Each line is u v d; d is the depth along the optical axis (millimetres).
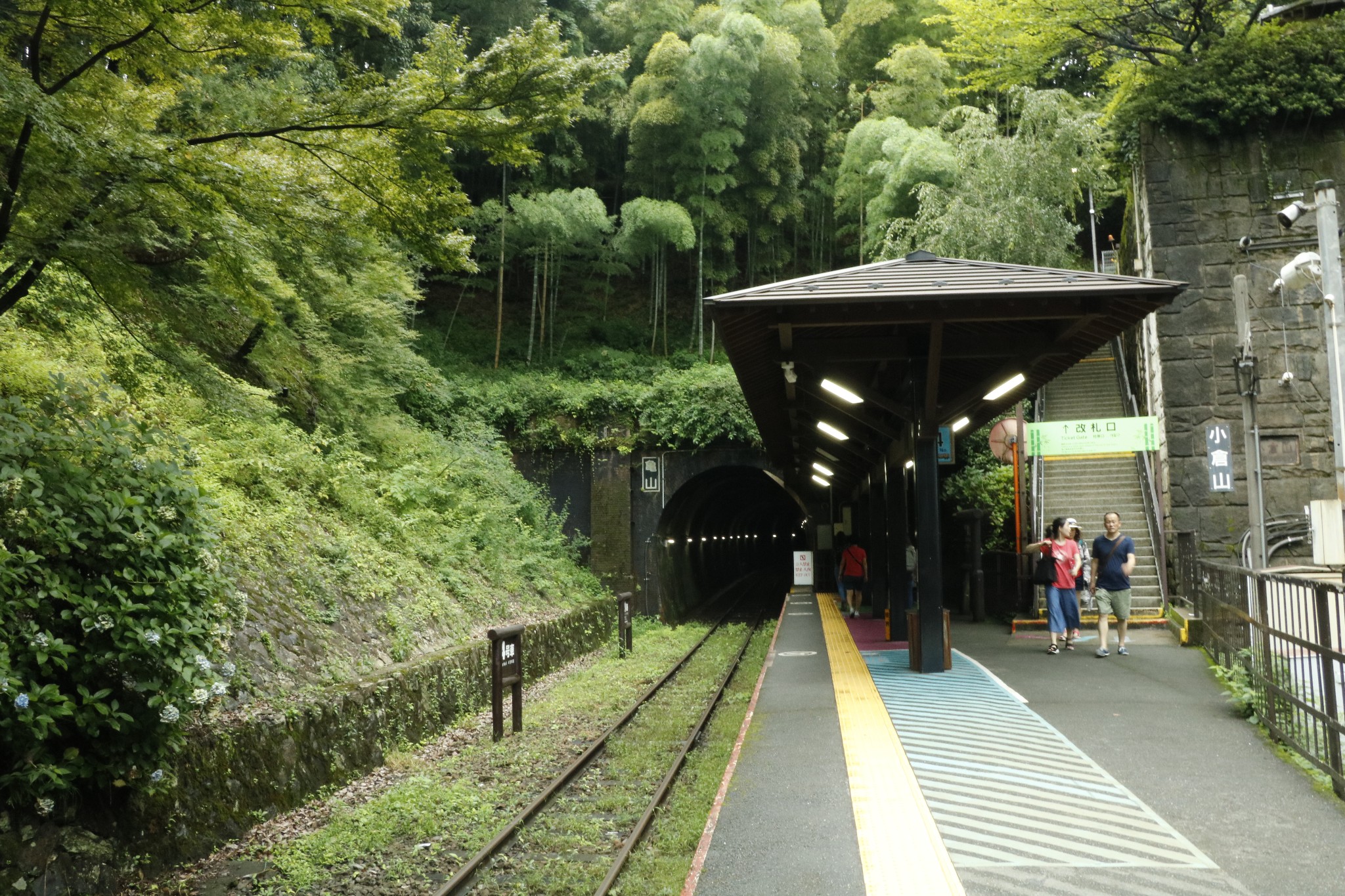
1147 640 13172
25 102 4703
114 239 5703
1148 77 21312
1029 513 18531
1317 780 5988
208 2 5977
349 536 13461
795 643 14922
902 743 7270
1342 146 18062
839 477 25453
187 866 6332
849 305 9266
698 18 38781
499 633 10484
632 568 26250
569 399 26328
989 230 20656
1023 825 5266
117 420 6250
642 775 8766
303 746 8102
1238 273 18172
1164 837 5035
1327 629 5918
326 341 17047
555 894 5723
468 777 8703
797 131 37656
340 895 5840
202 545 6273
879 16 37938
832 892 4438
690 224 32156
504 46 6008
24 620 5168
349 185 6520
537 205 31344
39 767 5137
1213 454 16625
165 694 5625
